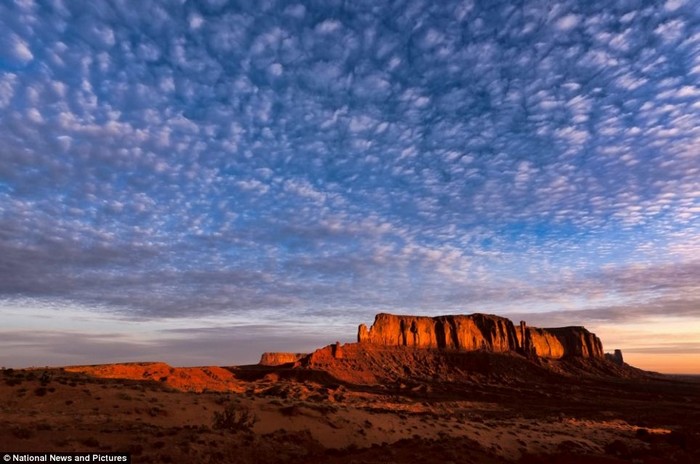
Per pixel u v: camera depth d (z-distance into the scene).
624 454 33.62
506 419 62.69
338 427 31.73
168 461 17.64
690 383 159.25
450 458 24.92
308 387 93.69
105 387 32.78
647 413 86.38
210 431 23.27
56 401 27.36
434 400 94.19
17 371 34.94
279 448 23.34
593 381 146.62
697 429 63.59
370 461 22.73
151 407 28.75
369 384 120.75
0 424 19.30
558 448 36.03
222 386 77.94
